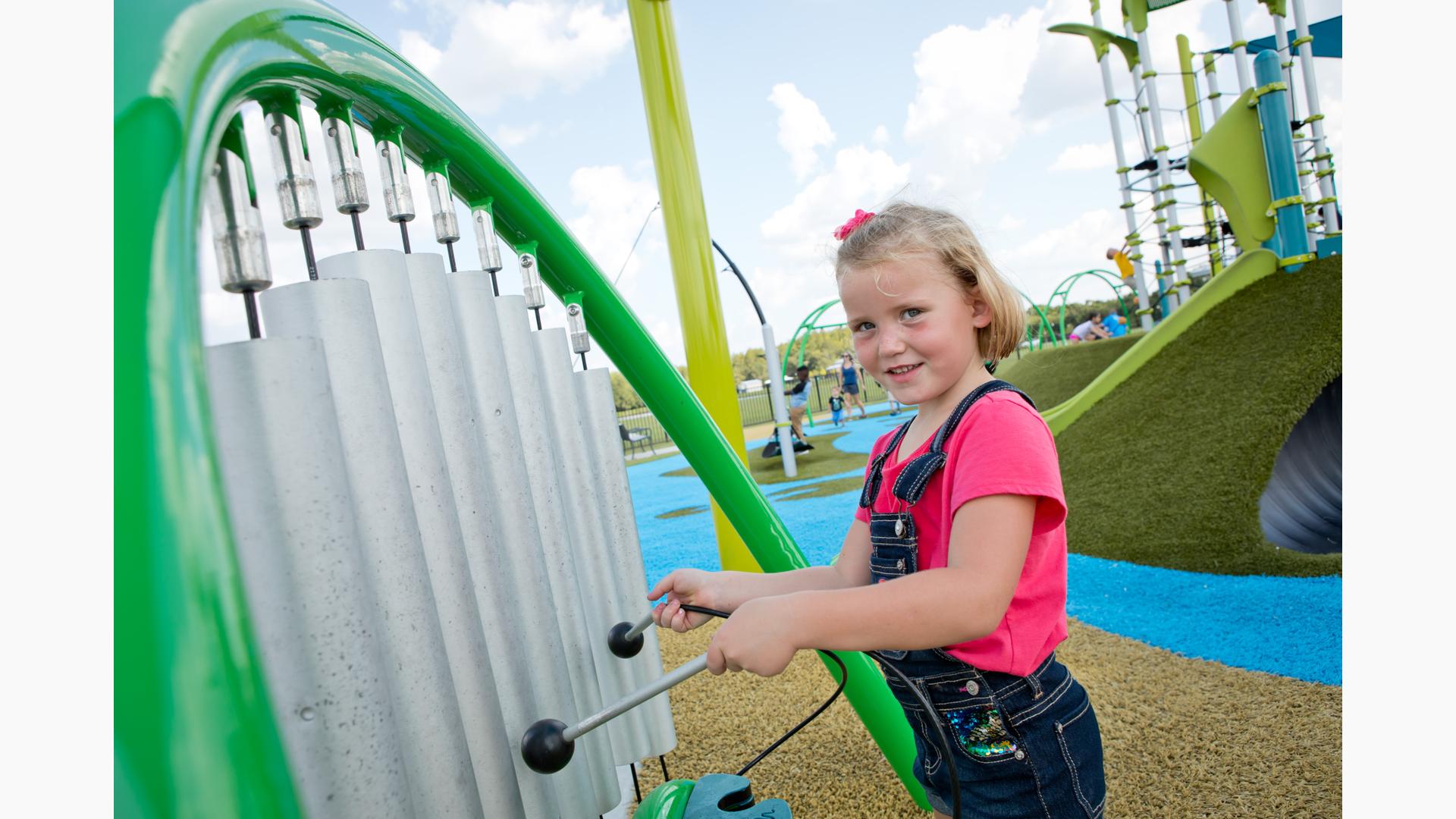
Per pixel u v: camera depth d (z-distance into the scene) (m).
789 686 2.41
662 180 3.28
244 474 0.56
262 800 0.33
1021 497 0.93
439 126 0.92
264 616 0.57
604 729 1.14
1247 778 1.64
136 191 0.41
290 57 0.67
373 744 0.61
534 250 1.15
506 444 0.94
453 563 0.78
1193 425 3.92
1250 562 2.99
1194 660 2.26
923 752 1.17
